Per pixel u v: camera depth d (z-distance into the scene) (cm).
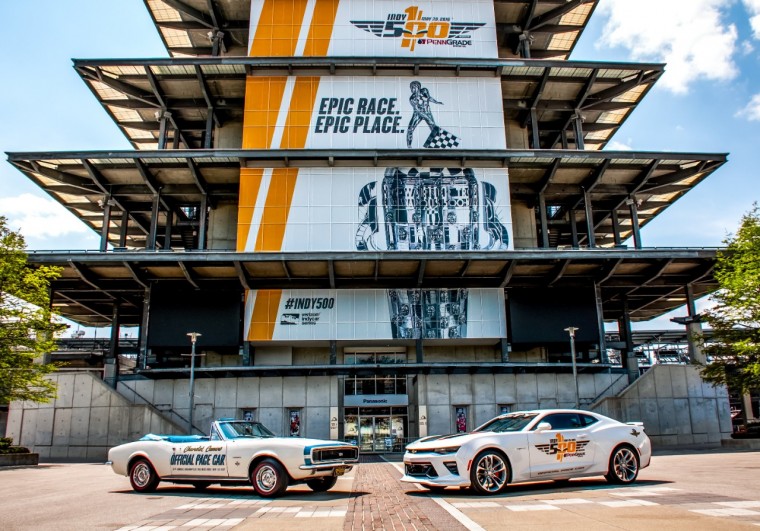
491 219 4178
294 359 4338
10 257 2856
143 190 4422
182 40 4988
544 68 4397
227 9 4616
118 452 1336
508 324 4309
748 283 3038
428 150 4178
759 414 5919
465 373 4044
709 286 4912
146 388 3947
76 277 4200
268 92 4312
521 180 4550
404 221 4138
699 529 691
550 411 1220
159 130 4825
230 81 4434
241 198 4109
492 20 4566
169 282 4253
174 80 4369
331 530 750
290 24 4462
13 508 1028
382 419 4144
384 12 4534
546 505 920
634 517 786
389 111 4334
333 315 4062
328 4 4525
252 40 4416
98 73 4225
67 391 3666
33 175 4366
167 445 1290
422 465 1148
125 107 4619
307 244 4056
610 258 4034
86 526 812
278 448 1165
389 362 4338
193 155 4081
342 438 4088
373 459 3047
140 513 944
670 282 4519
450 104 4372
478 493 1096
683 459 2200
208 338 4038
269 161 4181
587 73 4459
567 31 4869
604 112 5088
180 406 3919
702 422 3869
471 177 4241
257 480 1164
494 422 1256
